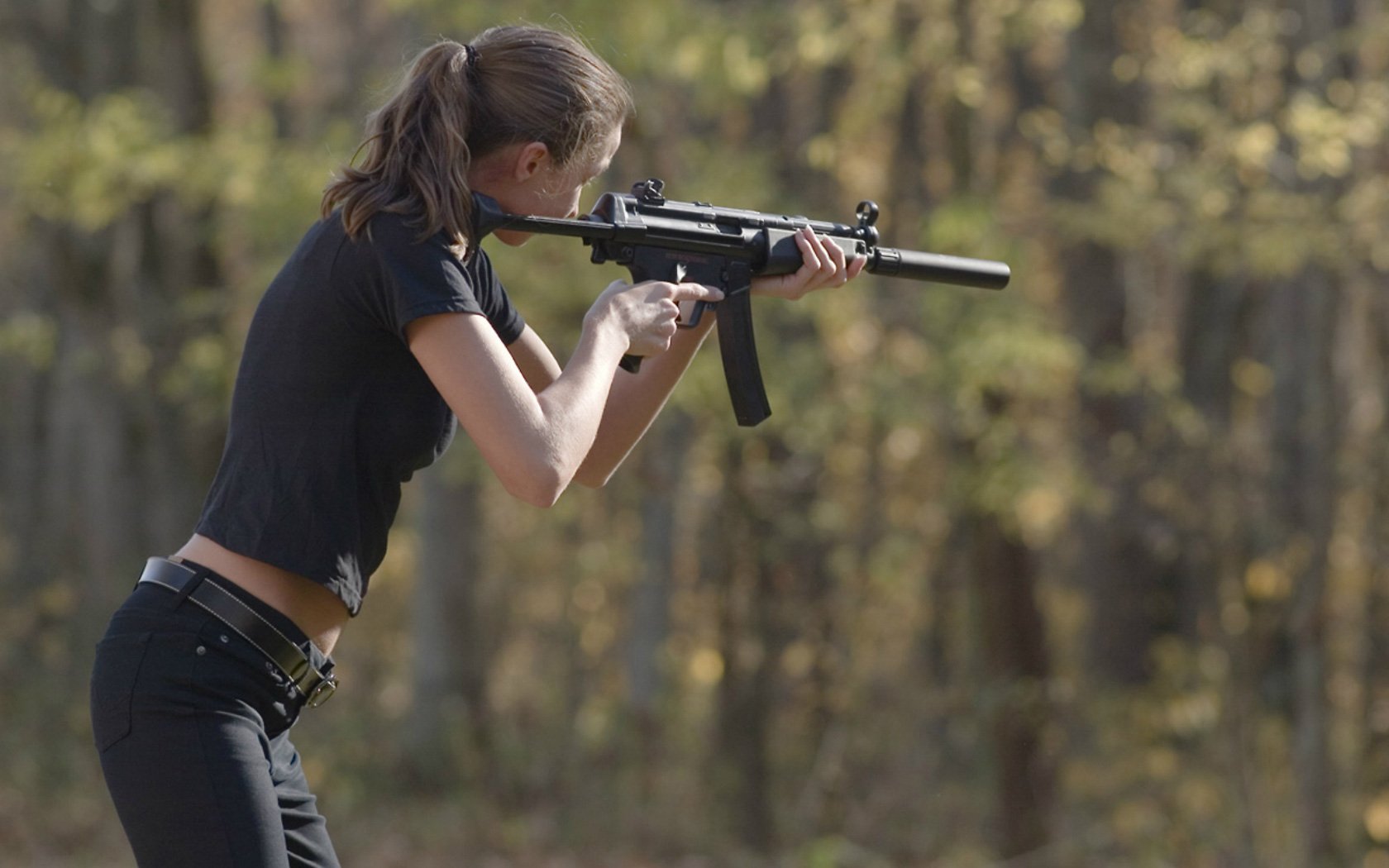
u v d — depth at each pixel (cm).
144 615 877
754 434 3625
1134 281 4722
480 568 5591
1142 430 4106
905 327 3791
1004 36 3531
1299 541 3700
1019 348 3347
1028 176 4012
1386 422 3828
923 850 4169
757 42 3359
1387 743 3788
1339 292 3669
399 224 859
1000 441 3603
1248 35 3481
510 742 5269
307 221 3506
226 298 3903
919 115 4122
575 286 3322
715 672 4888
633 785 5062
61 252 4534
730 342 1016
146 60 4641
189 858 854
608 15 3275
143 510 5006
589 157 917
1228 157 3425
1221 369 4616
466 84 880
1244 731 3628
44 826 4247
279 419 878
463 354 847
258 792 866
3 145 4088
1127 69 3600
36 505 6350
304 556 876
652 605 5259
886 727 4550
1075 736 4297
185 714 861
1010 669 4147
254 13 6256
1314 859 3538
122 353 4516
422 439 896
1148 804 3881
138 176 3459
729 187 3556
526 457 841
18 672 5153
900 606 5356
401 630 6594
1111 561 4778
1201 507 3784
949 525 4800
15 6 4553
